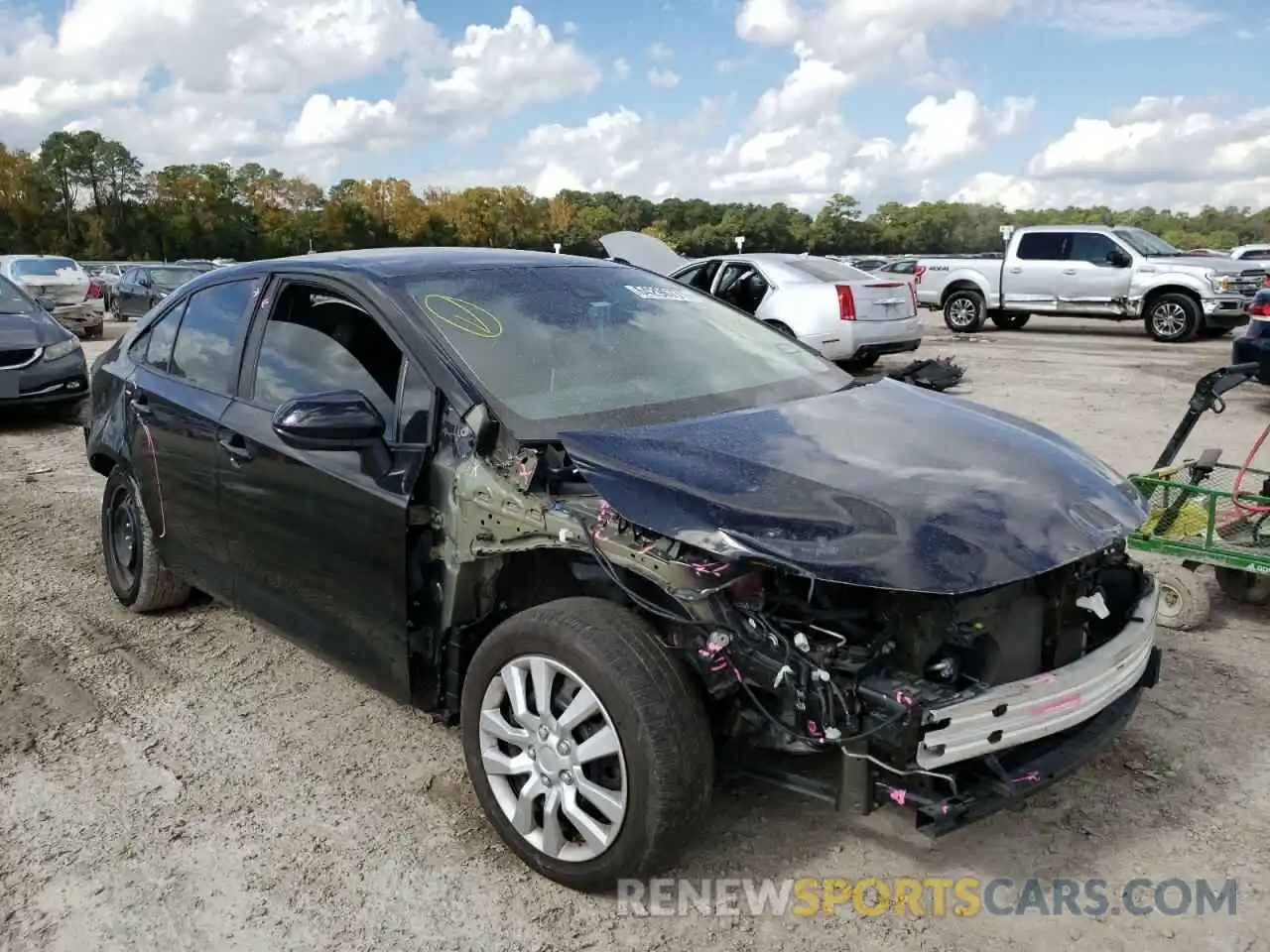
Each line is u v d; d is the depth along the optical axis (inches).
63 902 119.8
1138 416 400.5
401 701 139.0
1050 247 741.9
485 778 126.2
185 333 185.5
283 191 4018.2
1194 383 487.2
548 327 150.6
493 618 134.6
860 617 110.4
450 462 131.2
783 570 105.3
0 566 238.5
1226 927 111.9
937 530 107.3
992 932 112.2
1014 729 108.1
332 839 131.2
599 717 114.0
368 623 140.3
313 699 169.6
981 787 108.6
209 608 210.4
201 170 3850.9
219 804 139.3
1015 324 819.4
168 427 177.3
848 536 106.1
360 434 130.0
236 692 172.6
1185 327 687.7
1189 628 189.5
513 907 117.7
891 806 112.5
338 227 3878.0
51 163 3531.0
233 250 3769.7
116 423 197.5
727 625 107.7
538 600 136.4
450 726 141.8
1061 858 124.3
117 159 3607.3
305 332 158.2
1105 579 133.2
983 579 103.9
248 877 124.0
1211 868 121.7
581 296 162.9
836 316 492.4
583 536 116.9
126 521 206.5
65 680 177.6
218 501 165.9
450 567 130.5
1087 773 142.1
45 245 3508.9
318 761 150.3
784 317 504.4
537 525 120.6
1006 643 113.3
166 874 124.7
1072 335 756.0
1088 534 115.9
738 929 113.4
